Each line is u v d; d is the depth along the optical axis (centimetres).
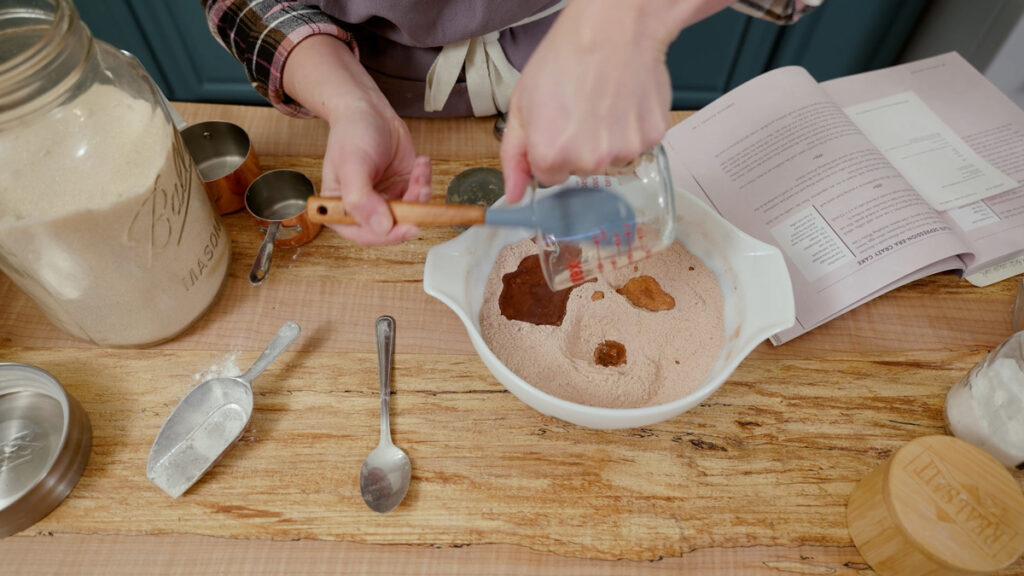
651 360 63
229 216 80
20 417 62
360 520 58
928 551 49
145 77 62
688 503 60
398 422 64
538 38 85
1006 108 88
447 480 61
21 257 54
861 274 71
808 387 67
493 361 56
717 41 148
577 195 54
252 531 57
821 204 76
